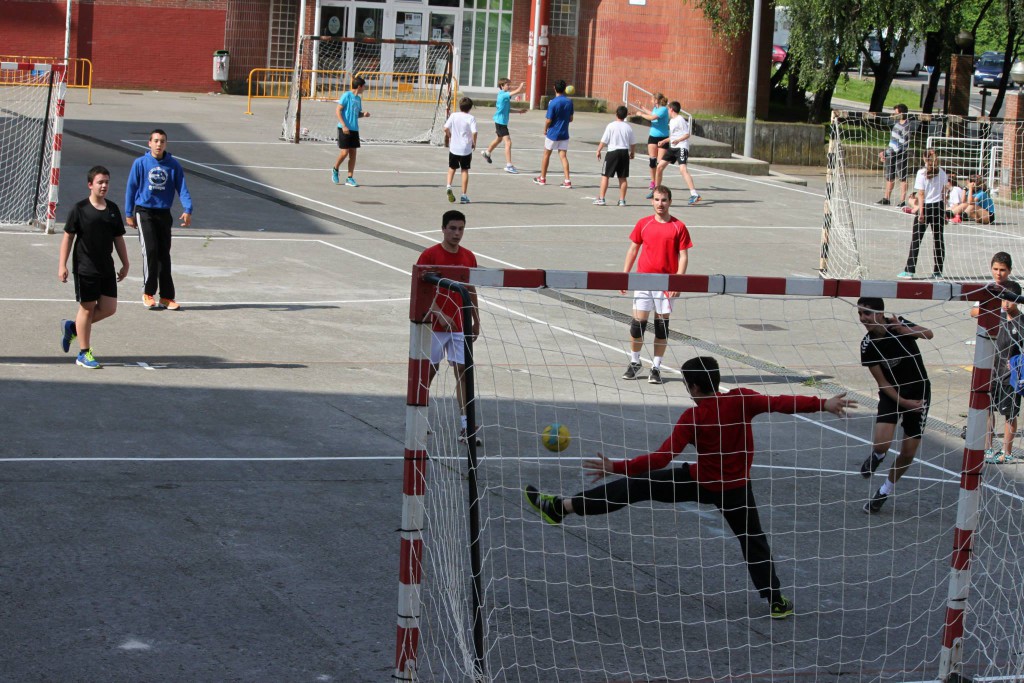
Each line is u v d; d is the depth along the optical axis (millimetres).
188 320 12672
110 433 8844
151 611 5988
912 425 8070
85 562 6531
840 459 9305
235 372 10820
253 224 18609
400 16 41031
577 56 41938
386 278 15523
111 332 11906
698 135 36156
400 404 10180
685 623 6270
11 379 10031
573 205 22750
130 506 7414
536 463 8688
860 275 17859
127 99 36281
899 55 36375
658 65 40312
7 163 22031
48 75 18016
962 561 5766
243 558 6738
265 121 32531
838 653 6023
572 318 13758
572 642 5957
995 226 22422
